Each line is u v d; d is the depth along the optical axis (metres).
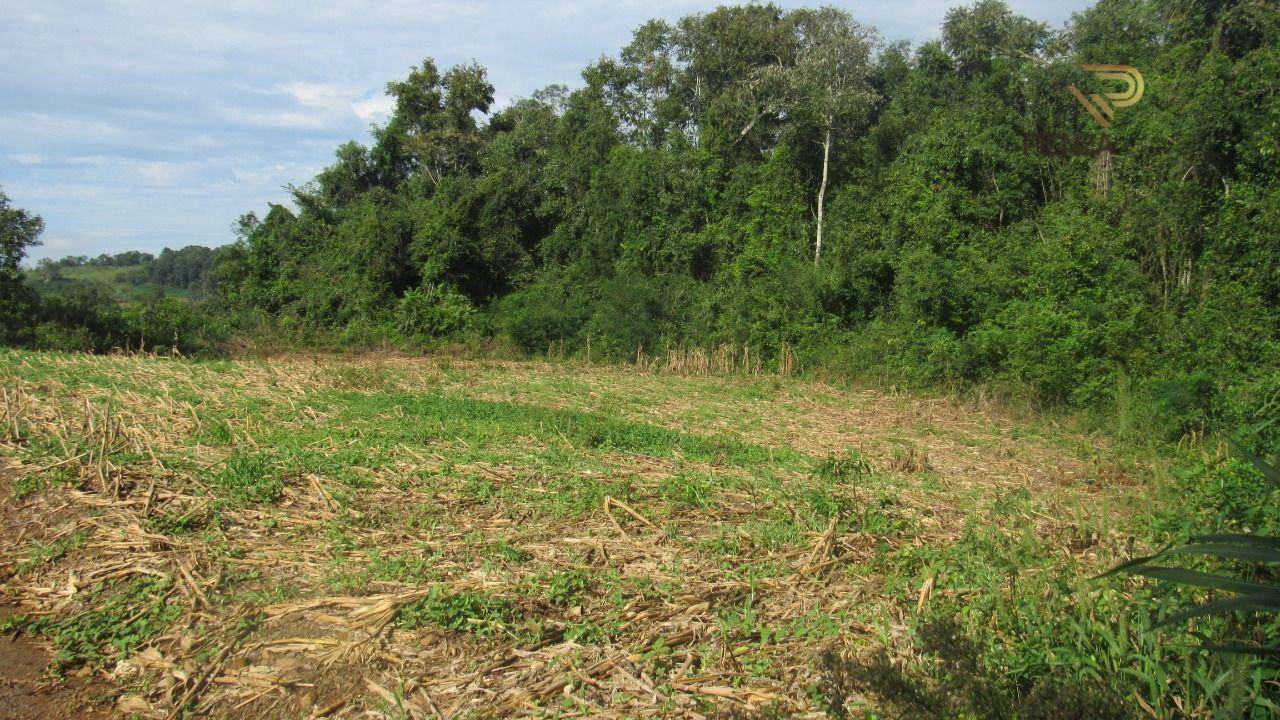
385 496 7.71
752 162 30.39
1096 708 3.22
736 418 14.17
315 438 9.91
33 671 4.77
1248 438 6.27
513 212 33.06
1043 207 22.00
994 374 17.52
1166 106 17.78
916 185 22.95
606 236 30.52
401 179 38.47
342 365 21.22
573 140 34.84
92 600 5.58
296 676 4.56
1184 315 15.88
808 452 11.18
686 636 4.90
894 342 20.00
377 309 29.50
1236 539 3.10
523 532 6.75
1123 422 7.30
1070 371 15.52
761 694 4.21
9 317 21.52
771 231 27.11
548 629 5.00
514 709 4.20
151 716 4.29
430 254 30.55
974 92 25.25
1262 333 14.05
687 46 33.19
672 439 11.12
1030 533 5.51
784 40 30.78
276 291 31.39
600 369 23.61
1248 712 3.55
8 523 6.98
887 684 3.38
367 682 4.46
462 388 16.83
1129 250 18.03
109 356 19.73
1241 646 3.16
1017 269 19.56
